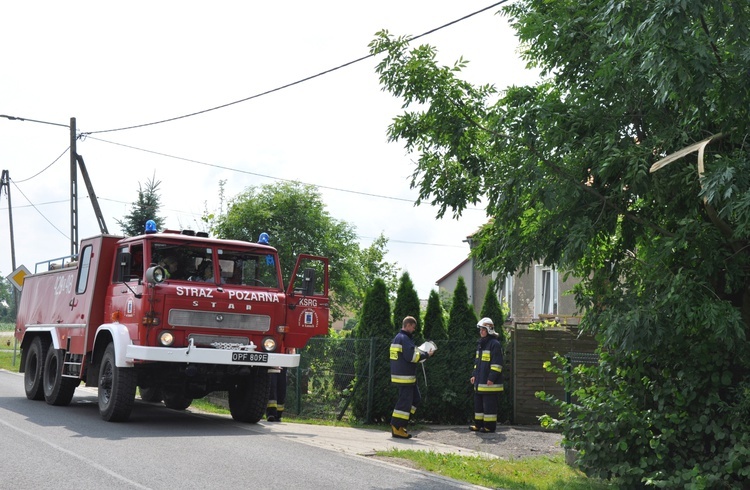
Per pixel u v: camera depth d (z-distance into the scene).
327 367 16.06
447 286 40.06
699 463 8.53
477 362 14.16
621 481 8.63
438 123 9.72
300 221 29.48
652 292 8.62
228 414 15.40
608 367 9.16
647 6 7.67
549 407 15.54
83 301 13.83
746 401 8.25
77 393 18.17
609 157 8.26
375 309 15.44
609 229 8.88
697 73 7.59
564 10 9.17
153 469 8.42
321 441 11.58
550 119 8.91
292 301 12.98
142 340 11.87
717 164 7.50
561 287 24.72
